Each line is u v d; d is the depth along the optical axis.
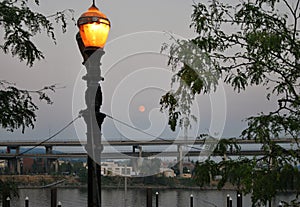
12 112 8.27
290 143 5.56
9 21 7.88
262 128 5.43
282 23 5.74
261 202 5.35
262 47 5.62
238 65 5.88
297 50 5.70
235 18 5.86
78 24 5.21
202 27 5.79
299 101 5.64
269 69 5.75
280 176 5.30
